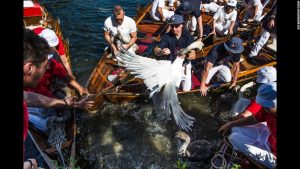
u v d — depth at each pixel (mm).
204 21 8000
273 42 6590
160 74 3857
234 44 4812
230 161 3730
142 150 4438
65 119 4102
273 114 3363
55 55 4801
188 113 5090
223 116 5047
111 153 4387
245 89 5195
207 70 4930
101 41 7172
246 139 3662
